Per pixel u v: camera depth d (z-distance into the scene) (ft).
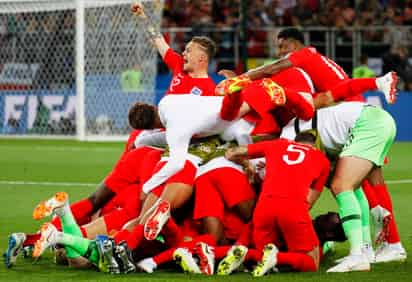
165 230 58.08
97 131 181.47
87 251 57.16
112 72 178.50
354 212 59.77
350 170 60.85
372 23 212.02
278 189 56.70
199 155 60.54
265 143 59.31
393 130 62.90
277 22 212.43
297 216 56.34
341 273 57.72
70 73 184.85
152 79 177.68
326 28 194.39
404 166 135.23
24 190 103.71
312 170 57.77
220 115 59.11
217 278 55.16
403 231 77.10
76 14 177.06
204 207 59.72
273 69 65.46
